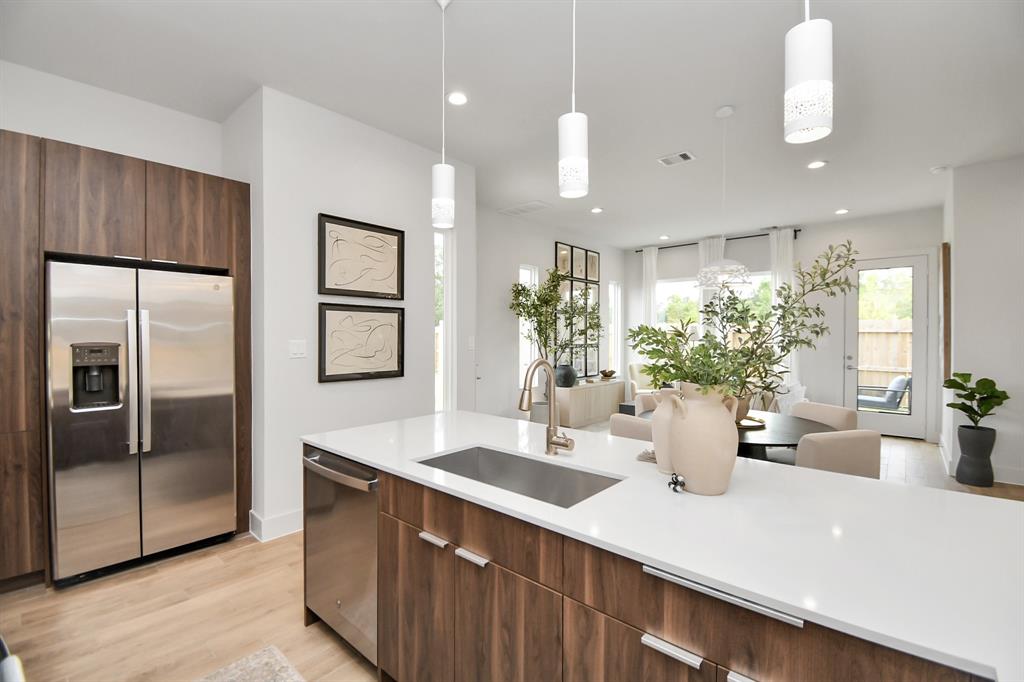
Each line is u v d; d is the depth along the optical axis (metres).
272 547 2.84
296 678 1.77
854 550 1.00
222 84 2.88
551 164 4.20
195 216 2.80
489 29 2.34
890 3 2.11
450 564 1.44
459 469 1.90
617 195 5.10
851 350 6.17
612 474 1.54
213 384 2.81
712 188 4.85
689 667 0.94
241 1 2.15
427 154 3.86
